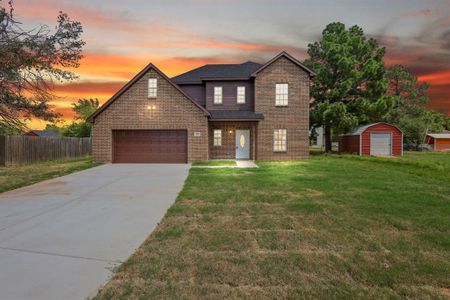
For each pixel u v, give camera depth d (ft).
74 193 23.27
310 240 12.39
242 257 10.59
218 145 54.19
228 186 25.43
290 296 7.95
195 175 32.37
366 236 12.85
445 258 10.46
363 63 72.69
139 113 47.42
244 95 55.42
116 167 41.70
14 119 36.86
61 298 7.99
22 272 9.63
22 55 32.17
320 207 17.90
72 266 10.07
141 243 12.28
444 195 21.85
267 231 13.61
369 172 35.01
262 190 23.63
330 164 44.86
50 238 12.99
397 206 18.08
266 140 52.03
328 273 9.34
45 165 46.75
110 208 18.42
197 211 17.26
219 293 8.11
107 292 8.20
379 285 8.60
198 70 61.98
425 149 115.96
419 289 8.34
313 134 81.10
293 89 52.39
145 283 8.74
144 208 18.38
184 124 47.50
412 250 11.21
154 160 47.93
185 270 9.58
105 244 12.21
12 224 15.16
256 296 7.95
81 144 69.31
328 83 71.82
